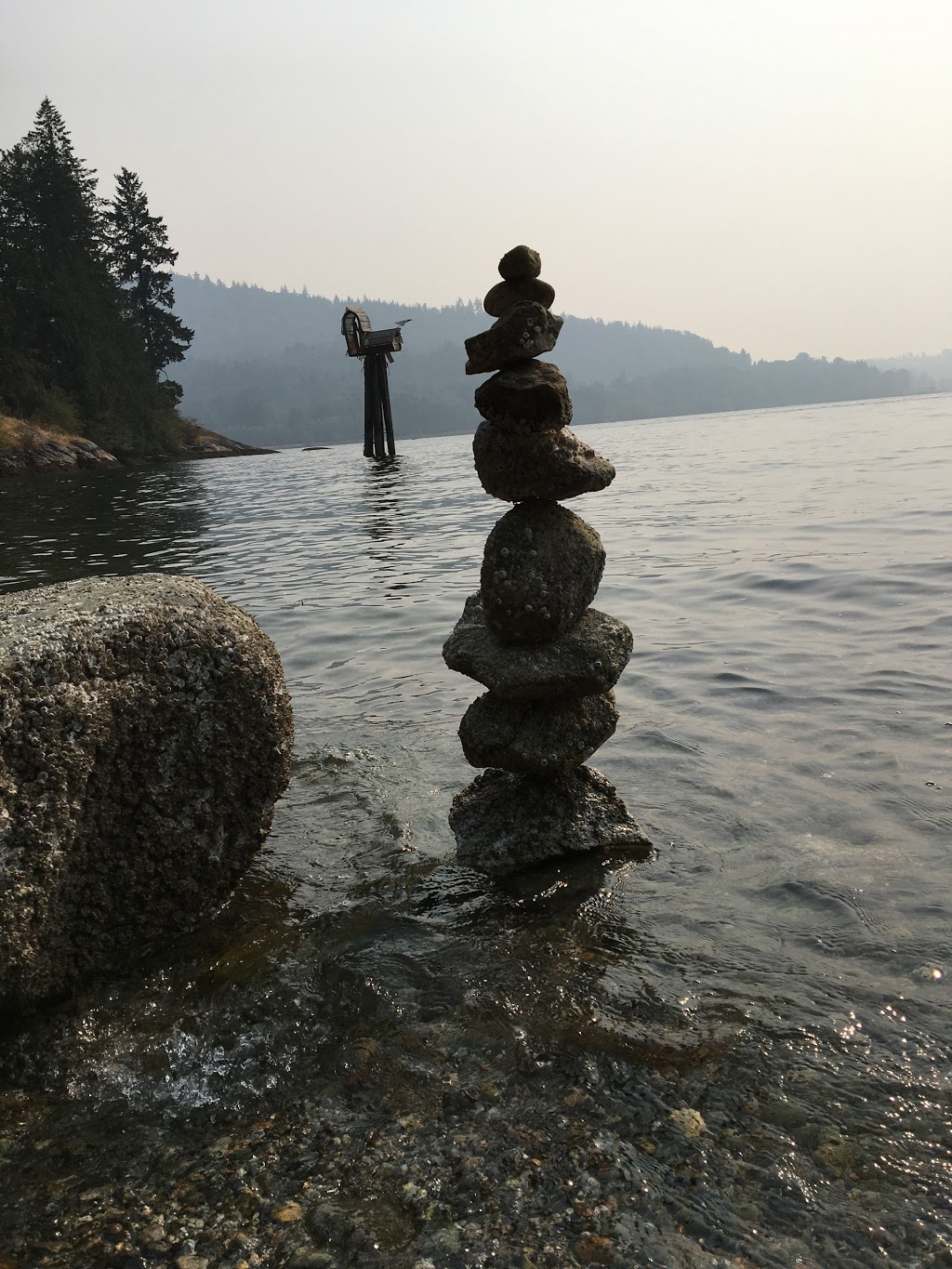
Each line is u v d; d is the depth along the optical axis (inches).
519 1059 102.4
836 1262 76.2
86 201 2294.5
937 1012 104.7
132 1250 81.4
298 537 597.6
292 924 133.6
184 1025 112.5
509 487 142.9
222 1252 80.8
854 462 889.5
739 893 133.5
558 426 140.7
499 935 127.8
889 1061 98.0
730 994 110.8
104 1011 116.0
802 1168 85.4
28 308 2103.8
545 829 148.9
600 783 157.9
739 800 162.2
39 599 130.5
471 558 460.4
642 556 430.9
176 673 125.8
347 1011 113.2
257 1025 111.7
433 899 138.9
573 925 129.0
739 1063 99.0
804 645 253.4
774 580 343.6
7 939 109.2
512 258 139.8
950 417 1904.5
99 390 2182.6
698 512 587.2
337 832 161.8
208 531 659.4
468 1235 80.7
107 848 121.5
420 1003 113.6
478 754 150.1
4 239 2091.5
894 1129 89.0
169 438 2368.4
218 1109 98.7
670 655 253.8
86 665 117.0
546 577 142.2
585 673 143.7
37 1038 111.5
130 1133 96.0
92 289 2245.3
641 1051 102.1
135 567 483.8
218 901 135.6
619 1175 85.7
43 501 1041.5
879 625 268.1
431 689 236.5
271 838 160.7
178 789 127.4
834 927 122.8
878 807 155.4
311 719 218.2
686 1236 79.3
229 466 1833.2
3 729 109.5
